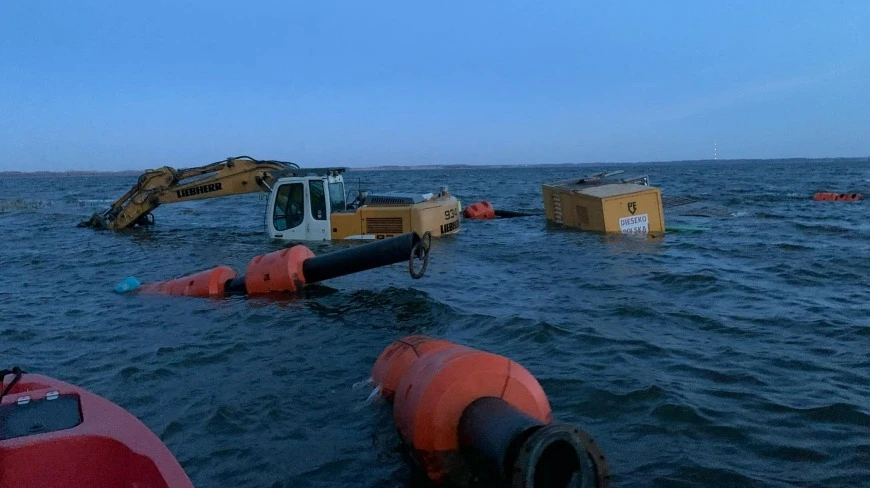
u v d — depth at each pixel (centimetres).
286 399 570
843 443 463
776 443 465
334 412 538
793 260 1280
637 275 1135
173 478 312
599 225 1738
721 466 431
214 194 2025
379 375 551
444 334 775
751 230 1822
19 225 2628
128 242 1853
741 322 805
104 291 1138
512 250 1473
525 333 757
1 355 747
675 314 848
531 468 289
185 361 696
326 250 1455
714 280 1059
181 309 950
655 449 460
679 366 637
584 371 623
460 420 380
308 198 1562
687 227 1856
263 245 1645
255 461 458
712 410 524
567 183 2030
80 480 328
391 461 446
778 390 568
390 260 934
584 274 1163
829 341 720
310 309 912
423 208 1540
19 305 1036
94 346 776
